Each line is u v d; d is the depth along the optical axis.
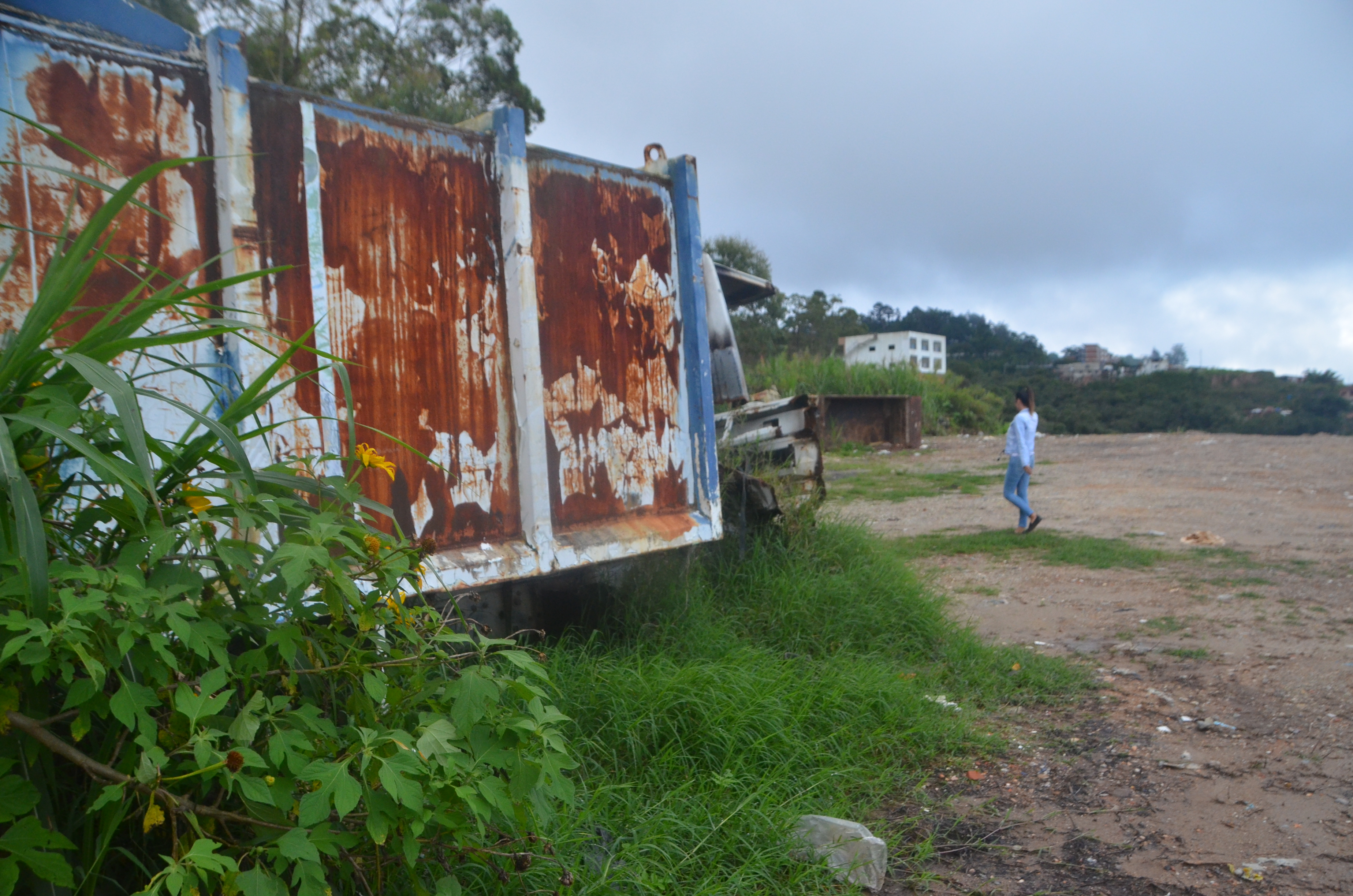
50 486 1.88
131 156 2.93
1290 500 12.23
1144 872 3.14
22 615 1.50
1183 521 10.67
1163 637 6.03
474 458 3.95
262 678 2.03
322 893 1.67
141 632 1.63
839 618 5.53
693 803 3.25
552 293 4.34
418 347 3.73
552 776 2.10
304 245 3.32
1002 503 12.16
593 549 4.38
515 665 2.57
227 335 3.09
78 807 1.83
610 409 4.65
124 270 2.87
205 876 1.53
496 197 4.07
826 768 3.71
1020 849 3.30
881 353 70.81
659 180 5.00
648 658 4.45
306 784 1.88
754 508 6.17
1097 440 22.52
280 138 3.26
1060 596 7.20
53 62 2.77
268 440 3.19
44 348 2.61
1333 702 4.77
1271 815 3.55
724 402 7.18
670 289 5.07
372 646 2.27
